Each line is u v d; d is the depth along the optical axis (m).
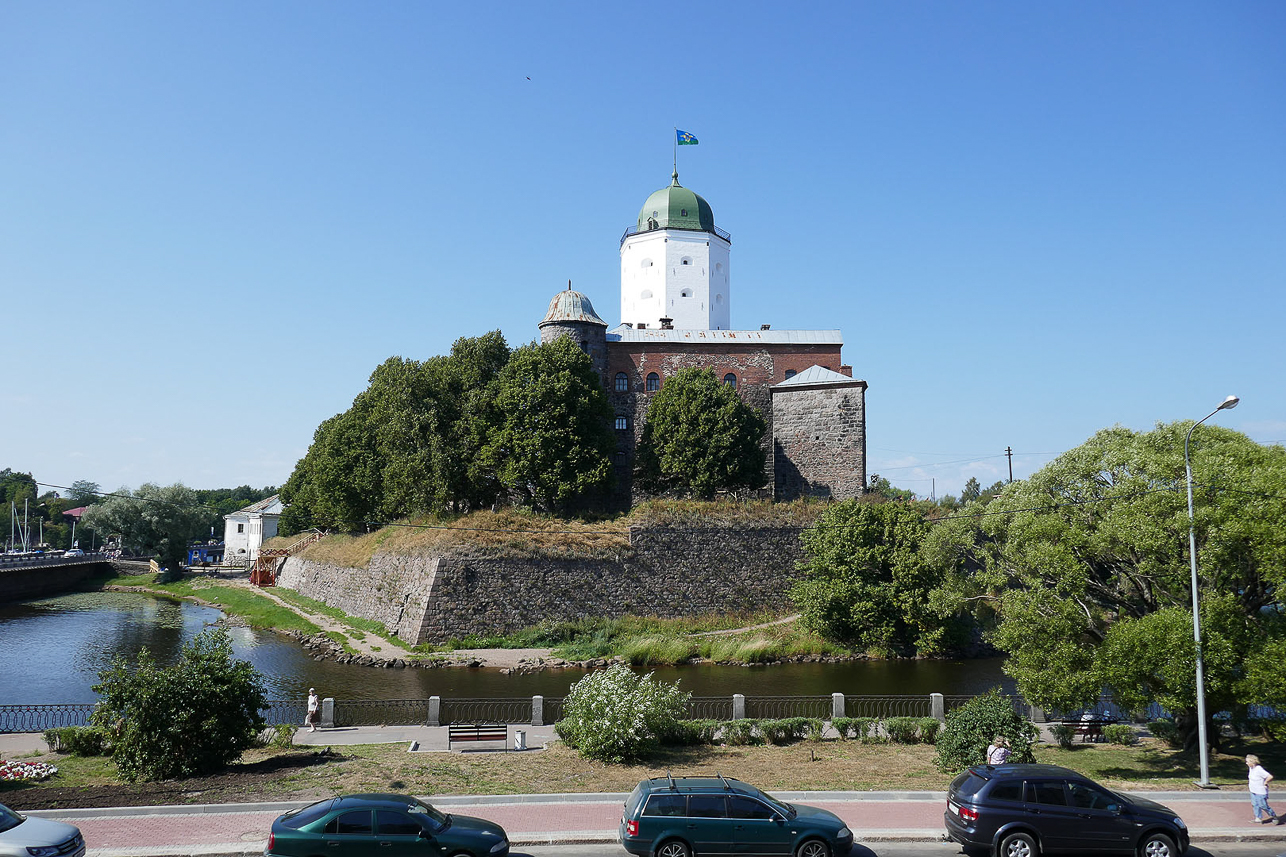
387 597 53.88
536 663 43.78
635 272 81.62
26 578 78.56
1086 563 24.52
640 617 51.25
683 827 15.43
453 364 65.88
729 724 25.84
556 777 21.19
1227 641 21.06
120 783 20.75
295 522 101.50
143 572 98.94
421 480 60.91
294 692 37.19
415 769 21.80
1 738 26.58
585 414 61.16
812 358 74.81
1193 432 25.98
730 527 54.47
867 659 47.16
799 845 15.46
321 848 14.21
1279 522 20.45
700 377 66.69
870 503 52.72
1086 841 15.73
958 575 35.81
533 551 50.47
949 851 16.64
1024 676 23.61
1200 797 19.59
